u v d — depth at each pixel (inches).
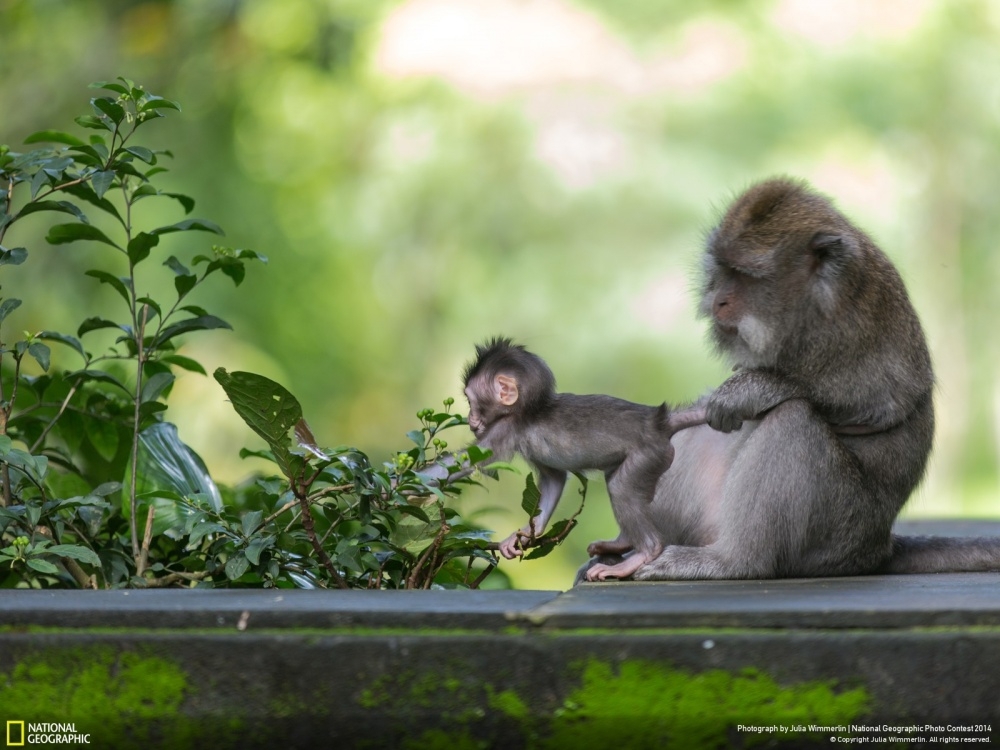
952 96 1424.7
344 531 405.4
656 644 245.3
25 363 793.6
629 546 396.8
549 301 1418.6
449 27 1396.4
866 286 402.6
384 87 1438.2
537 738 247.3
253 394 318.7
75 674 252.1
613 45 1387.8
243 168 1536.7
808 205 411.5
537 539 372.5
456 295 1470.2
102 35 1489.9
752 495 386.6
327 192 1531.7
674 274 1389.0
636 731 245.4
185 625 253.0
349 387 1528.1
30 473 365.1
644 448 382.6
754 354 405.7
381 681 249.1
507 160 1401.3
